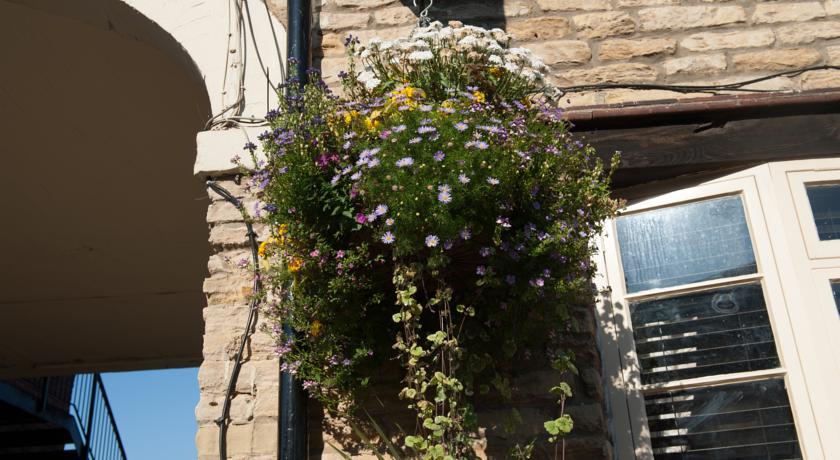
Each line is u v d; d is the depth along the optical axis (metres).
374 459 3.03
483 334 2.90
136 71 4.68
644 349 3.38
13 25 4.37
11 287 6.24
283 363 3.07
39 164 5.30
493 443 3.02
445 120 2.76
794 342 3.23
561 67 3.88
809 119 3.57
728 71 3.86
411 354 2.69
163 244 5.99
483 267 2.78
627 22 3.97
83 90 4.81
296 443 2.96
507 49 3.31
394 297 2.92
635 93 3.82
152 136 5.17
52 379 9.97
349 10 4.00
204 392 3.13
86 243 5.92
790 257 3.36
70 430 9.49
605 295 3.48
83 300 6.42
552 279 2.78
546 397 3.08
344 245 2.87
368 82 3.22
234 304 3.28
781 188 3.49
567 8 4.02
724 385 3.26
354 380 2.96
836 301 3.28
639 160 3.54
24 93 4.81
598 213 3.00
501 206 2.68
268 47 3.77
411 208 2.61
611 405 3.27
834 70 3.84
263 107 3.64
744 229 3.48
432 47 3.23
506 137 2.80
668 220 3.58
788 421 3.15
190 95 4.86
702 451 3.17
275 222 2.95
